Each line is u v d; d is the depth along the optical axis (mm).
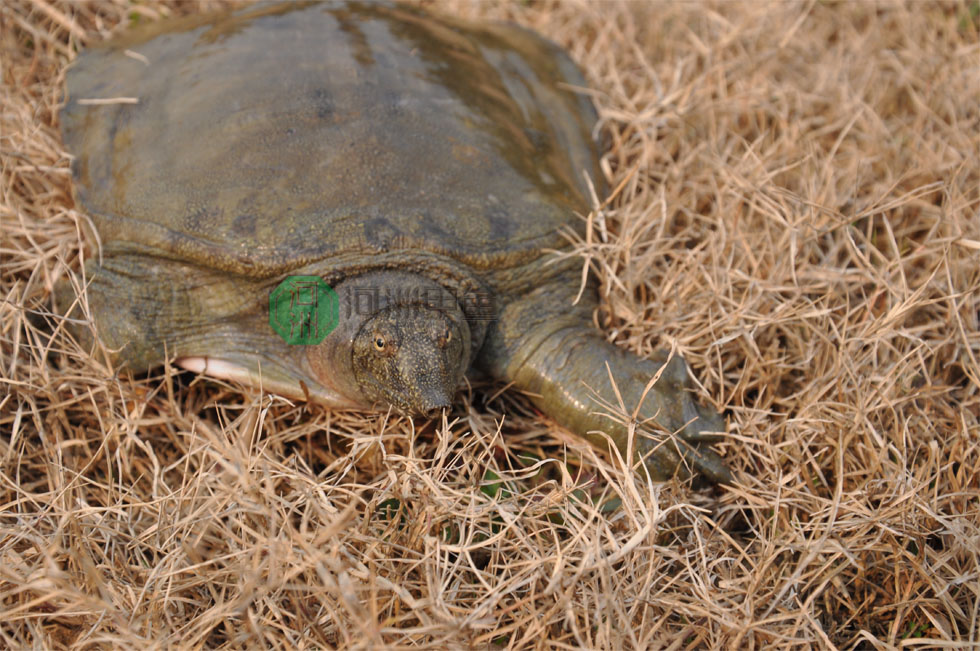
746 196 716
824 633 597
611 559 589
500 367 661
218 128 652
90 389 651
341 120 651
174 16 776
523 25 794
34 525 619
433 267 636
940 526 626
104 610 584
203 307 649
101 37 767
